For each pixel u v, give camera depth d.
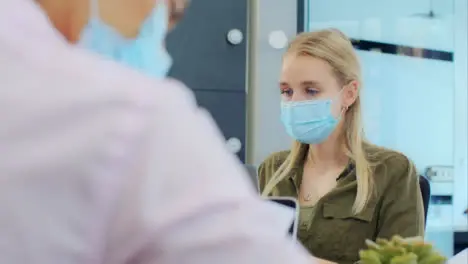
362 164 1.61
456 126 2.99
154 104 0.37
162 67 0.58
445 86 2.97
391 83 2.86
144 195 0.34
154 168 0.35
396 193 1.57
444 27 2.96
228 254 0.35
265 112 2.56
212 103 2.44
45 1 0.49
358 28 2.78
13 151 0.32
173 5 0.59
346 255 1.55
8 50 0.36
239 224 0.36
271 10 2.57
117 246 0.34
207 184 0.36
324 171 1.69
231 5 2.46
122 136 0.34
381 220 1.57
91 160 0.33
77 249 0.32
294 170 1.75
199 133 0.38
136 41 0.54
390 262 0.97
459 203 2.99
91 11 0.50
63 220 0.32
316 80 1.66
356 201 1.57
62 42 0.40
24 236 0.31
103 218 0.34
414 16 2.89
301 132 1.68
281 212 0.40
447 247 2.91
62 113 0.34
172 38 2.35
